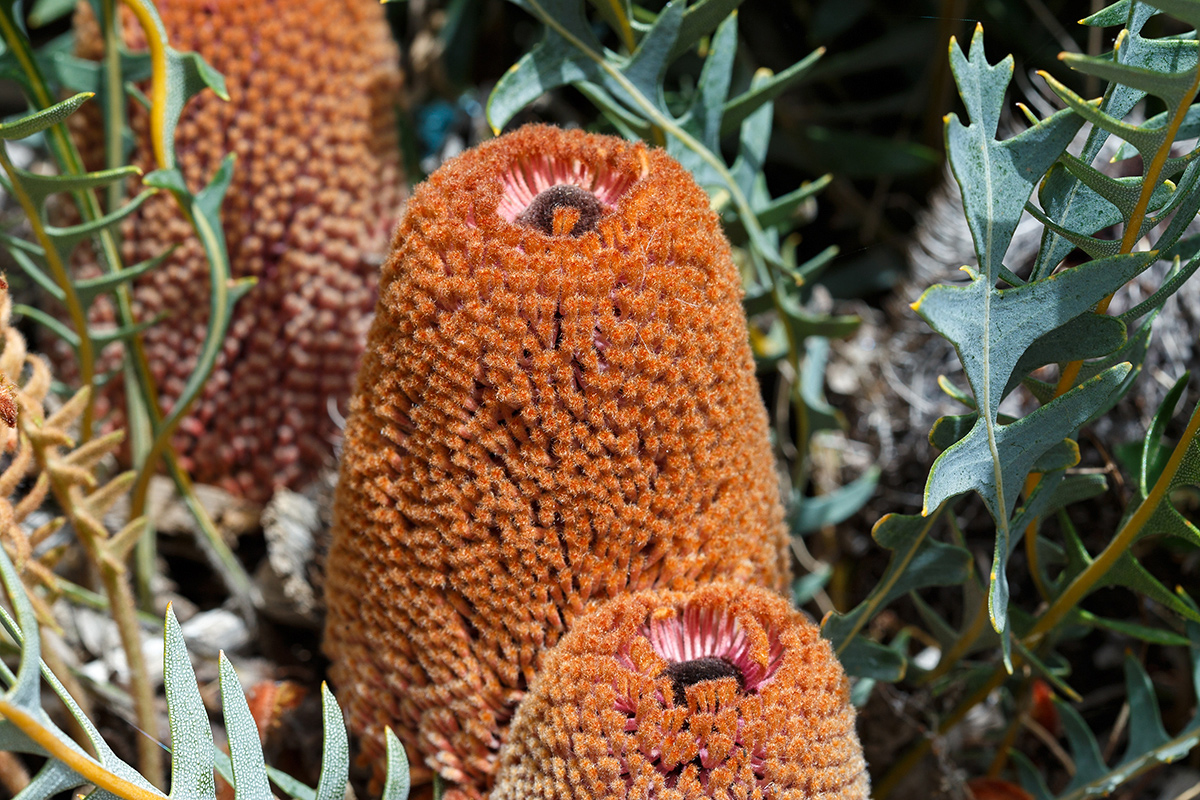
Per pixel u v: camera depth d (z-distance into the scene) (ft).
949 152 1.41
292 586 1.84
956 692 1.89
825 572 1.94
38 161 2.56
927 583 1.59
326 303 1.89
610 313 1.43
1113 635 1.98
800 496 1.98
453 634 1.48
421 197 1.46
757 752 1.41
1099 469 1.87
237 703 1.44
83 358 1.80
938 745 1.76
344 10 1.92
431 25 2.67
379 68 1.95
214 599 1.97
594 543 1.47
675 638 1.47
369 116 1.93
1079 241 1.47
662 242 1.44
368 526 1.50
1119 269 1.43
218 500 1.92
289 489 1.92
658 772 1.40
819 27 2.45
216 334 1.76
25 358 1.63
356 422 1.51
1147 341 1.58
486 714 1.49
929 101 2.43
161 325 1.89
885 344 2.17
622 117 1.75
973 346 1.43
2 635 1.64
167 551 1.95
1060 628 1.74
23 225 2.29
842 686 1.45
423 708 1.52
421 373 1.45
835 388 2.19
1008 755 1.88
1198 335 1.90
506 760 1.46
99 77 1.86
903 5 2.52
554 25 1.68
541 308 1.43
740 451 1.50
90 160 1.91
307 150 1.88
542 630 1.47
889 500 2.09
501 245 1.43
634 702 1.41
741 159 1.85
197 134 1.86
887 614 2.05
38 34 2.89
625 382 1.44
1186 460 1.52
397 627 1.51
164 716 1.83
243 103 1.86
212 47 1.85
